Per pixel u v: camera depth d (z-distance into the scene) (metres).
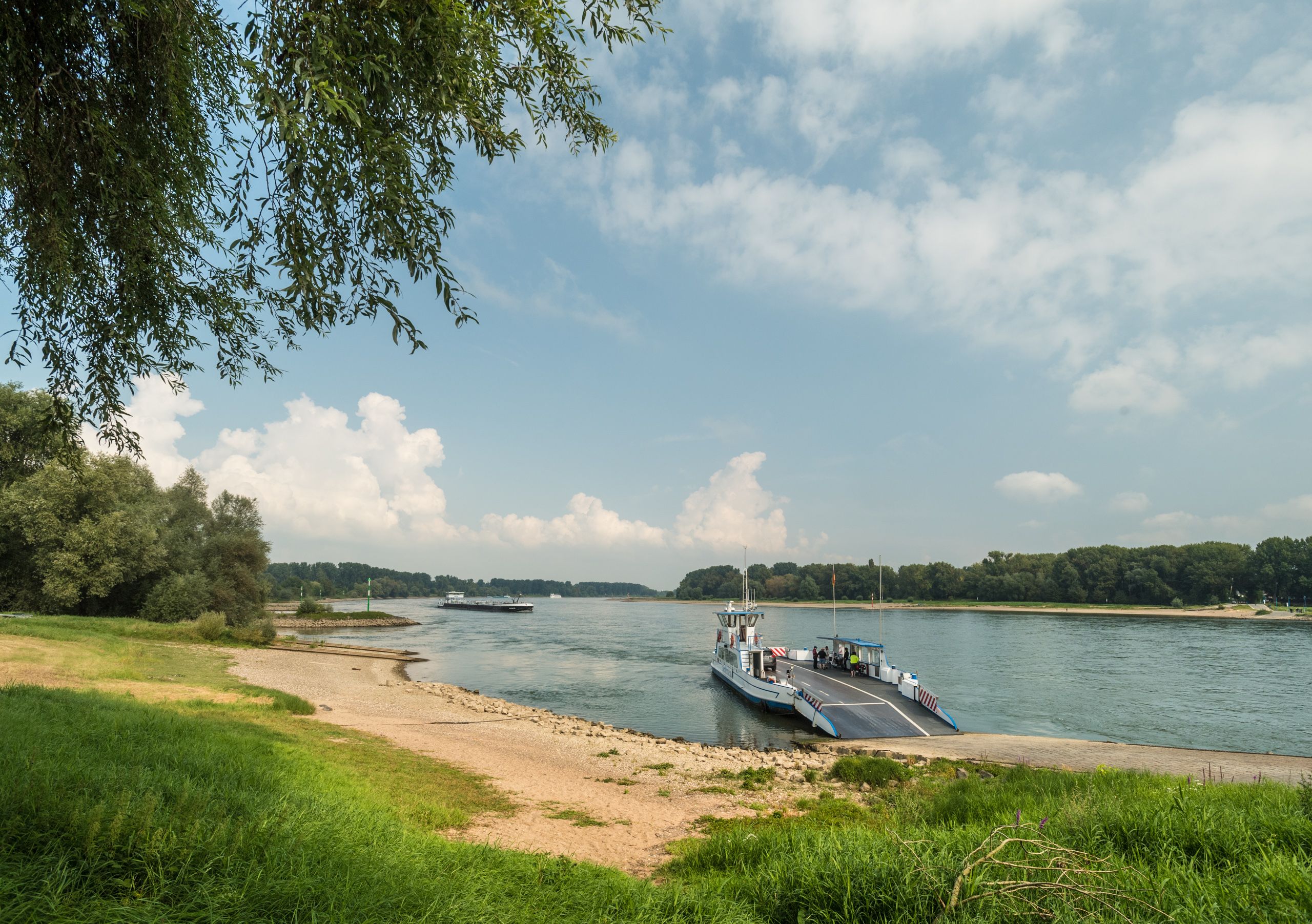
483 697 35.41
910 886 4.93
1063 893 4.57
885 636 80.50
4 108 5.95
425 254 6.04
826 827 10.16
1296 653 59.09
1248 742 26.33
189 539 59.09
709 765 19.36
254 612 59.62
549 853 9.29
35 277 7.07
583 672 49.88
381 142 5.37
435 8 5.27
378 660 52.16
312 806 6.96
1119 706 33.53
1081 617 125.94
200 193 7.55
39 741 7.66
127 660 27.83
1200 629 91.75
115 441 7.92
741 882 6.34
